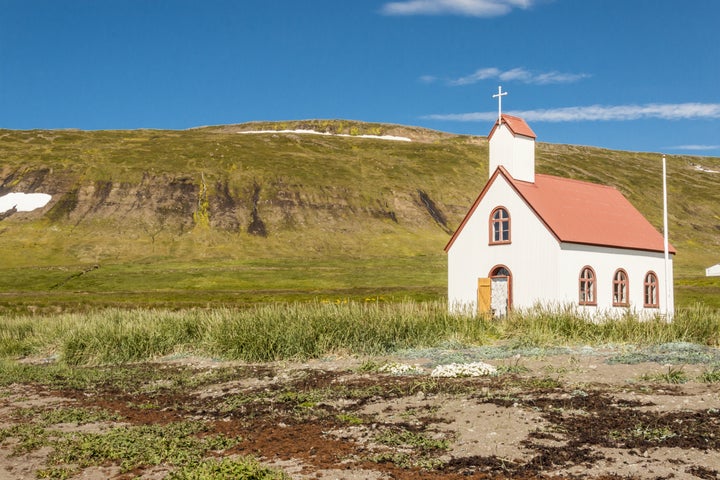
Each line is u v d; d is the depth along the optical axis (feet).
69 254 430.20
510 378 60.44
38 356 98.78
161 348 90.33
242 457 39.91
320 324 84.07
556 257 125.18
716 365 63.31
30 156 577.84
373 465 38.45
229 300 239.71
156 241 469.16
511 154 136.67
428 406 50.85
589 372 62.39
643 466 36.24
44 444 45.34
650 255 145.38
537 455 38.60
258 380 67.10
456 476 36.17
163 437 45.75
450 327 91.56
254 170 593.83
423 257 442.09
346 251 484.74
